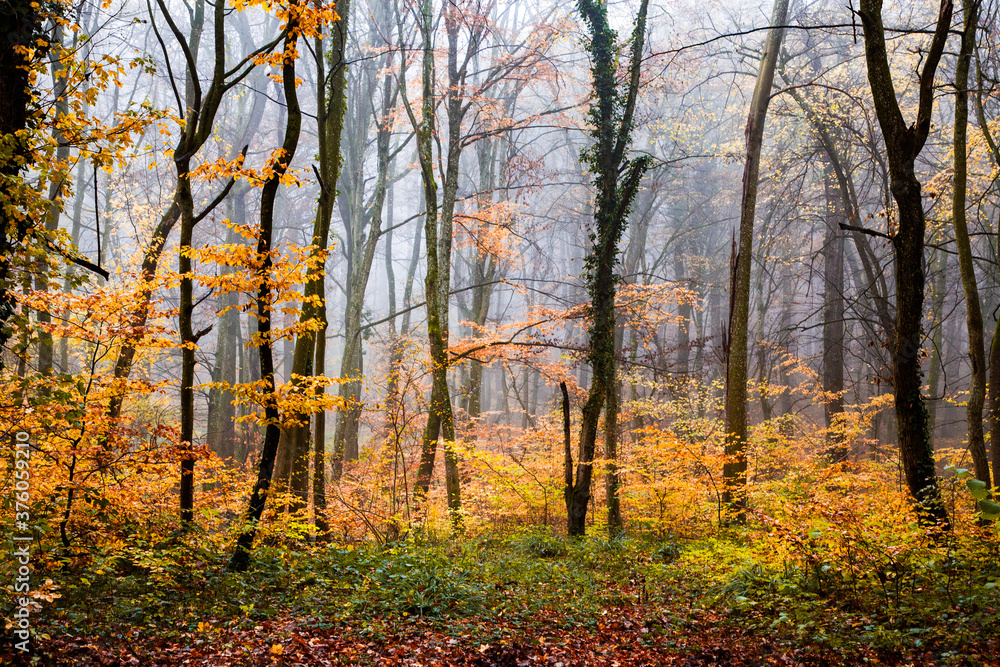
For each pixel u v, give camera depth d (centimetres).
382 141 2259
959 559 688
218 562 801
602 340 1376
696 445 1224
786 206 2678
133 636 598
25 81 722
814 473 1241
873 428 2064
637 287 1686
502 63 1902
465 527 1281
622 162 1501
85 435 705
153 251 1133
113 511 747
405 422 1388
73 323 677
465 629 676
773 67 1502
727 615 727
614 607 796
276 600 732
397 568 825
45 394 607
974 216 2141
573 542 1170
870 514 765
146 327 722
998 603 586
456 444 1332
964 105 945
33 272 627
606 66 1416
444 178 1750
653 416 2077
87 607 644
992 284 2295
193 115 834
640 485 1275
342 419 2056
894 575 695
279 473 1121
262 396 794
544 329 1766
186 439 815
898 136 804
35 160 676
